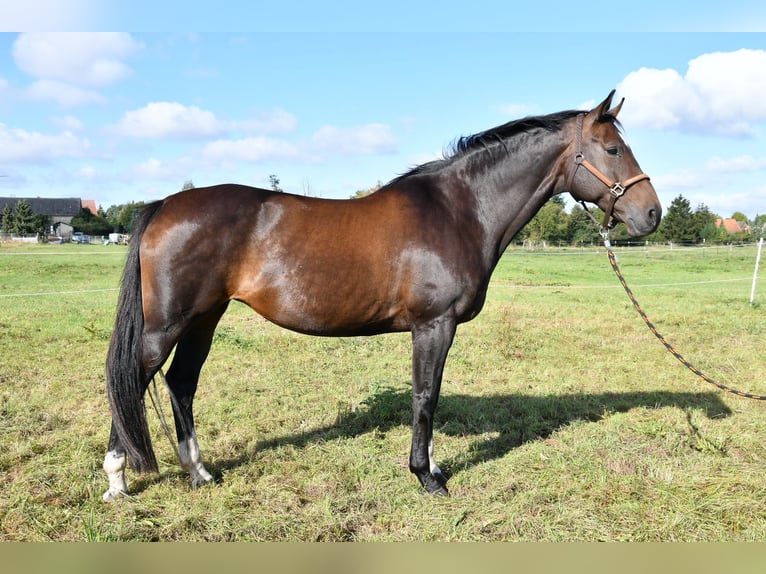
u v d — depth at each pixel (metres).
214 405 5.32
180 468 3.95
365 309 3.54
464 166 3.85
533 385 6.30
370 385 5.95
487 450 4.46
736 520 3.30
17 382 5.90
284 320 3.54
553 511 3.41
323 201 3.63
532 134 3.88
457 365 7.15
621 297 14.44
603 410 5.42
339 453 4.24
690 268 24.75
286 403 5.47
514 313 11.53
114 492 3.45
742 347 8.36
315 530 3.15
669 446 4.43
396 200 3.67
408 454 4.31
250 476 3.86
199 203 3.40
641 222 3.71
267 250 3.43
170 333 3.37
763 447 4.45
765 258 29.31
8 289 14.45
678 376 6.71
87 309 10.97
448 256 3.55
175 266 3.30
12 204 73.50
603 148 3.77
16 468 3.90
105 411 5.11
